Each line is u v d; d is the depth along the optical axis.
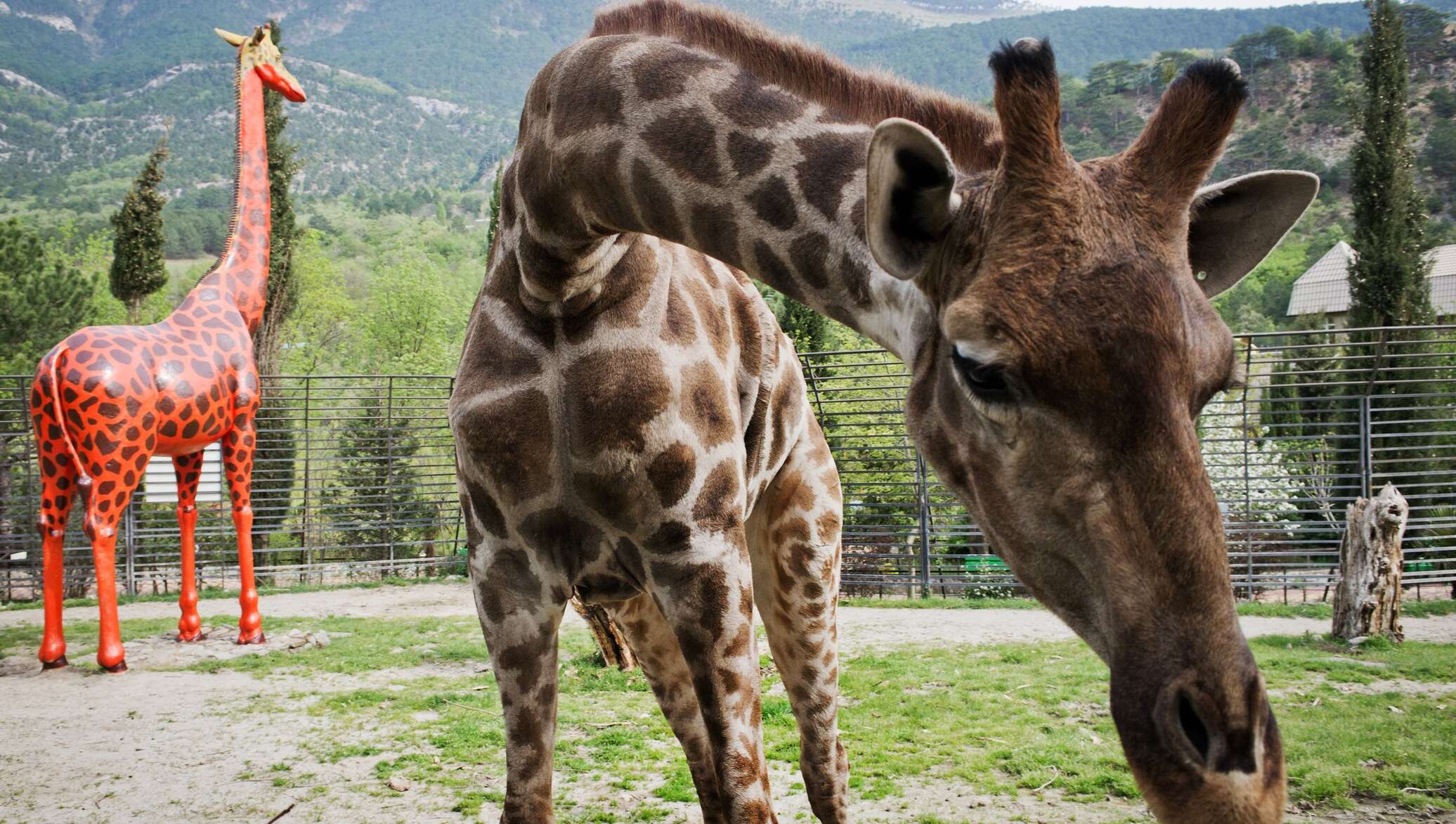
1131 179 1.73
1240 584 13.62
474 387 2.73
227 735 6.05
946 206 1.84
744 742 2.70
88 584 14.84
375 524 15.36
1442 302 34.84
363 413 17.34
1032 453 1.75
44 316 21.05
